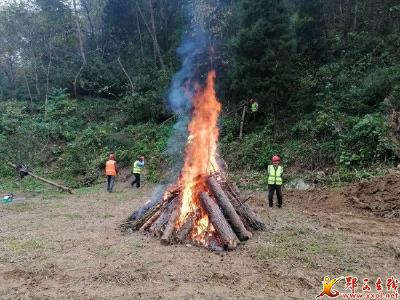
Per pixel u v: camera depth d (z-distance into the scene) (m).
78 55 34.56
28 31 32.91
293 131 18.67
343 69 20.98
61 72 32.78
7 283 6.62
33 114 30.27
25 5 32.81
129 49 34.66
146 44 34.38
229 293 5.98
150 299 5.81
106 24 36.19
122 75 31.84
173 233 8.86
